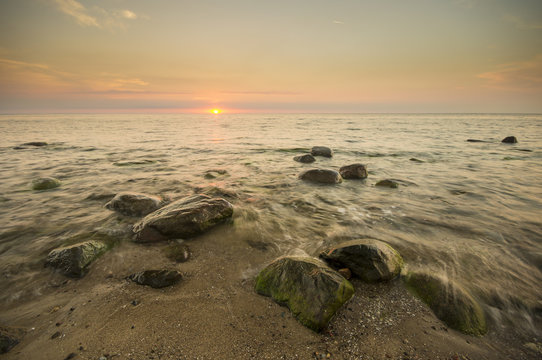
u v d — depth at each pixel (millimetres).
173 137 26875
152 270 3729
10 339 2598
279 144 21359
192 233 4949
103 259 4199
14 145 19609
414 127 43469
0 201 7098
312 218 6082
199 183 9211
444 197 7684
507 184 9125
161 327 2869
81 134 29609
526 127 42156
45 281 3658
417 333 2822
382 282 3619
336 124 54625
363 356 2547
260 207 6762
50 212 6277
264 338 2736
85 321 2932
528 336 2826
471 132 32719
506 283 3656
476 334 2830
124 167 12023
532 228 5465
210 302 3266
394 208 6766
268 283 3447
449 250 4555
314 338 2734
